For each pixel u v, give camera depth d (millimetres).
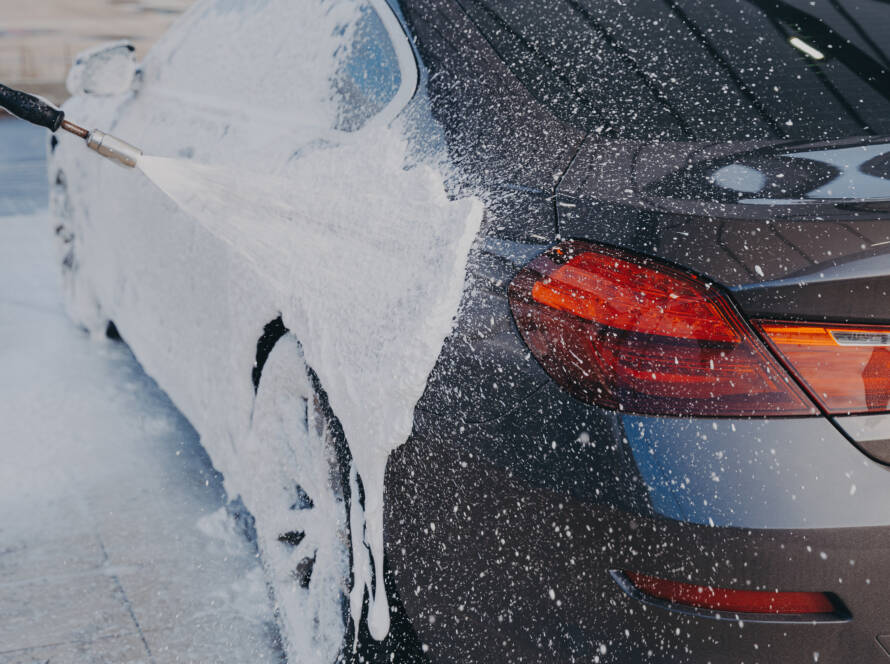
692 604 1465
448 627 1717
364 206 1943
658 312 1468
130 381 3994
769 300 1428
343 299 1894
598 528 1484
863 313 1418
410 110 2045
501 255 1620
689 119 1765
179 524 2904
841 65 1906
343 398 1819
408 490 1714
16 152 10688
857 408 1428
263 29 2926
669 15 2043
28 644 2312
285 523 2283
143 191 3123
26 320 4734
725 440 1436
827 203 1478
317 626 2105
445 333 1650
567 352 1520
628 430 1465
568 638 1558
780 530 1406
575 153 1702
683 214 1495
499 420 1571
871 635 1455
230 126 2697
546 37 1998
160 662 2266
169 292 2908
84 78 3240
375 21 2320
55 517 2910
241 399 2414
